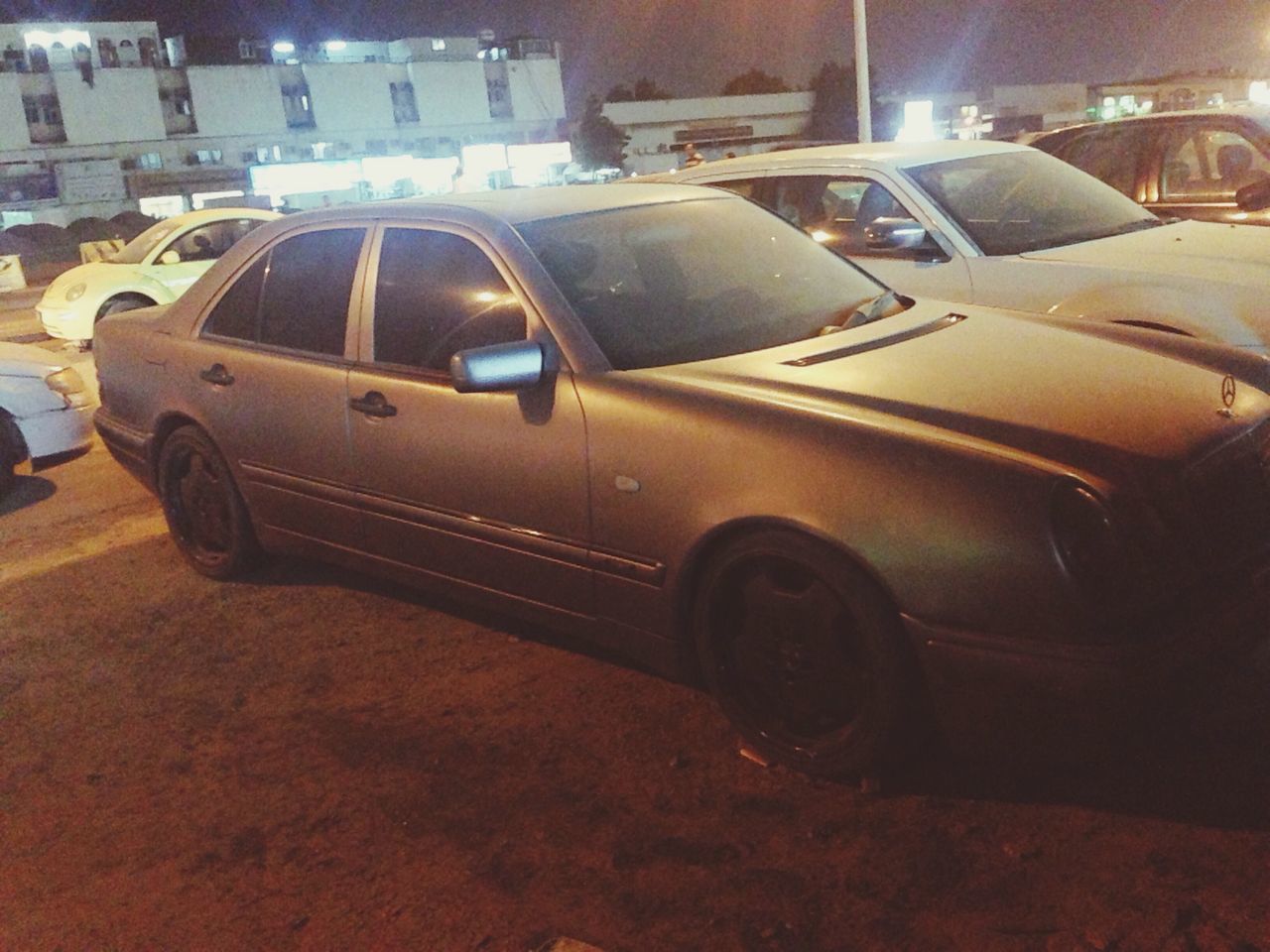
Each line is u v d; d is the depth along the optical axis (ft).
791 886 9.71
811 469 10.52
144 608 17.26
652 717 12.66
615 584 12.17
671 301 13.70
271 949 9.62
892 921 9.16
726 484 11.01
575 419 12.23
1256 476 10.89
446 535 13.82
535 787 11.54
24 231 195.31
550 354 12.73
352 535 15.21
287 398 15.52
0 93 247.50
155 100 260.83
